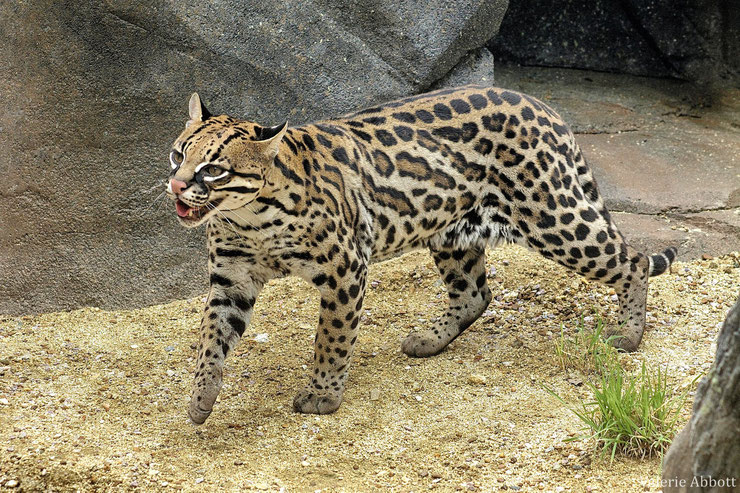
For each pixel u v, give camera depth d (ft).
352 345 31.65
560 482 27.32
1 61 38.96
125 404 32.53
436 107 32.89
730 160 49.32
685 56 59.82
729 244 42.47
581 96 58.03
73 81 38.91
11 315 39.88
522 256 42.63
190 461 29.01
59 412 31.63
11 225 39.83
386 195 31.65
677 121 54.80
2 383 33.45
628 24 60.80
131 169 39.88
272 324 38.63
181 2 38.96
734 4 58.08
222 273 30.89
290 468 28.68
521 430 30.30
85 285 40.16
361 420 31.48
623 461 28.02
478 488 27.32
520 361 34.78
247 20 40.37
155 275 40.65
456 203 32.91
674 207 44.80
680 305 38.06
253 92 41.16
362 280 31.12
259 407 32.48
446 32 43.80
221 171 26.99
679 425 29.14
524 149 32.48
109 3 38.06
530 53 61.87
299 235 29.48
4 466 28.27
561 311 38.32
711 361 33.53
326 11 42.09
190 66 39.83
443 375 34.30
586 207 33.17
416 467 28.63
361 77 42.75
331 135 31.22
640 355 34.35
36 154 39.34
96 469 28.14
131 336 37.93
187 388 33.78
